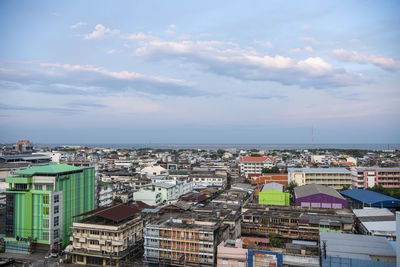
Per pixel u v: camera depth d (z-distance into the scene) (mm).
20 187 95250
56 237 93688
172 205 130125
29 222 93062
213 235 78688
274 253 70625
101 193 131625
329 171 185125
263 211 115812
